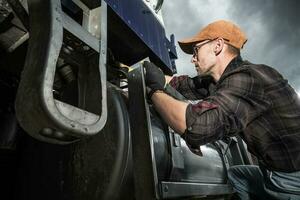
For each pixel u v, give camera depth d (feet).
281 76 5.06
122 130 3.54
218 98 4.09
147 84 4.18
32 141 4.33
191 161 5.12
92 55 3.09
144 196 3.47
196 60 5.90
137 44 7.34
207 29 5.68
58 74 4.62
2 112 4.57
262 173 5.65
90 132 2.52
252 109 4.30
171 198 3.78
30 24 2.65
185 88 7.22
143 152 3.68
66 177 3.71
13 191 4.34
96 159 3.53
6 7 3.70
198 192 4.61
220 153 7.34
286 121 4.65
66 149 3.87
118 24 6.48
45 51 2.33
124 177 3.45
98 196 3.36
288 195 5.09
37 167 4.09
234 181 6.88
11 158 4.55
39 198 3.91
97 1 3.28
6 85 4.80
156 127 4.37
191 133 3.84
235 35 5.55
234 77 4.36
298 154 4.66
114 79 6.22
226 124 3.94
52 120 2.21
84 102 3.01
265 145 4.78
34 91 2.23
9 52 4.40
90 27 3.27
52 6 2.49
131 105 4.09
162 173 4.02
